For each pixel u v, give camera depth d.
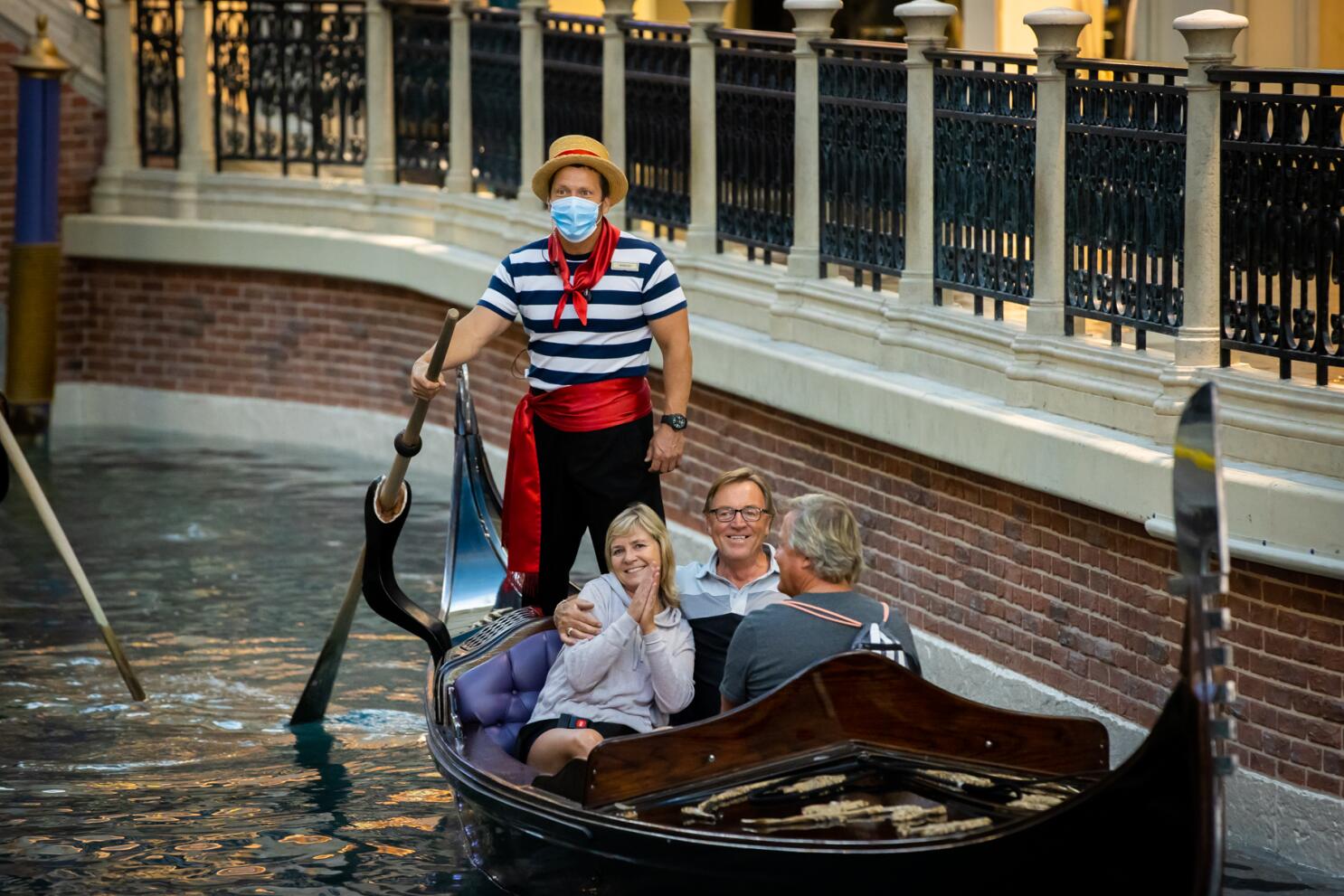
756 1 45.66
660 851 16.11
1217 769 13.57
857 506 27.61
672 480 33.12
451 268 38.94
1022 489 23.81
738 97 30.94
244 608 31.16
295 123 45.84
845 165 28.25
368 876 20.42
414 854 21.06
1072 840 14.41
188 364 45.66
